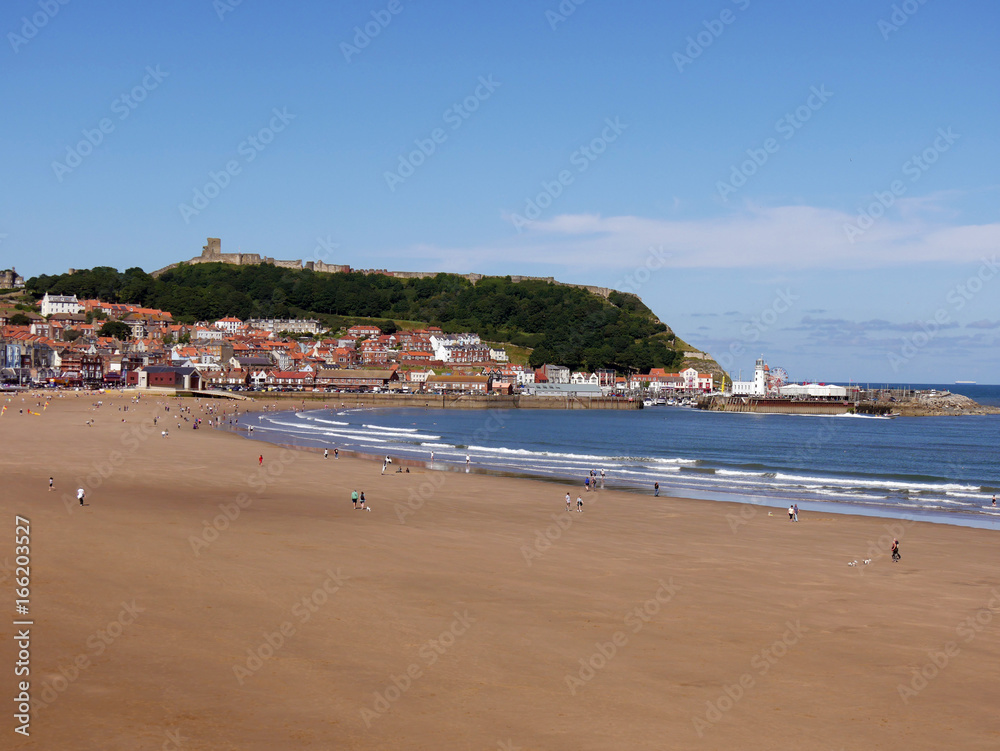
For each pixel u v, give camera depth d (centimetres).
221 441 10544
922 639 2881
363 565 3684
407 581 3422
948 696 2355
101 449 8706
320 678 2312
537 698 2241
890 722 2170
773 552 4478
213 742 1900
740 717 2167
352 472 7688
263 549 3906
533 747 1955
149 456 8194
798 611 3203
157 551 3703
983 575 4000
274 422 15725
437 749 1925
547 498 6438
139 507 5000
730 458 11462
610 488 7381
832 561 4266
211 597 3028
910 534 5175
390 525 4869
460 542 4403
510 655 2561
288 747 1895
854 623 3055
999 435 17662
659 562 4084
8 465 6894
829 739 2061
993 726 2162
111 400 19675
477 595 3244
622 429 18100
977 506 6669
